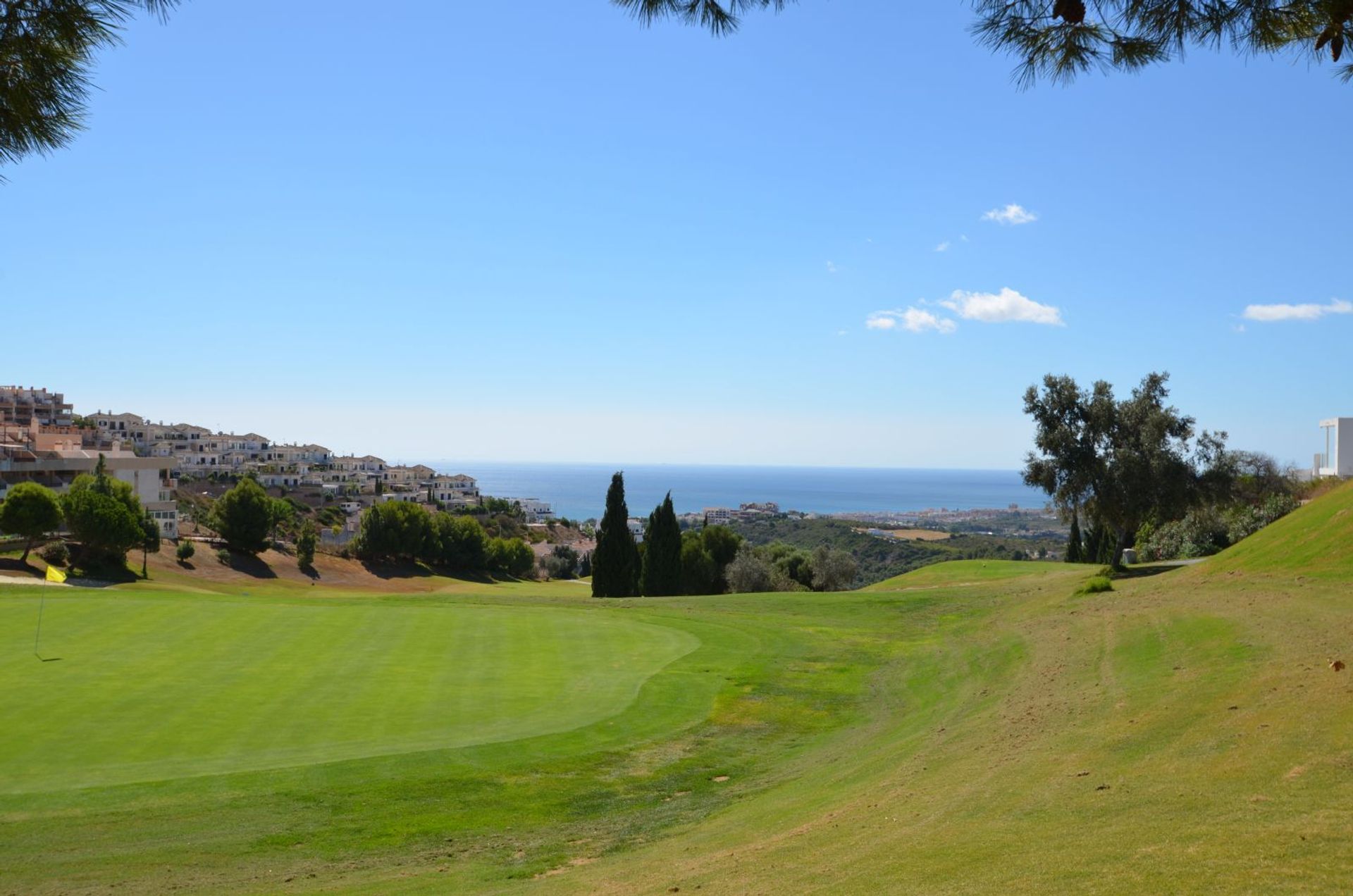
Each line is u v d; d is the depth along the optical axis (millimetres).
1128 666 16000
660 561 54969
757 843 9648
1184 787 8289
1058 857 6789
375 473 184500
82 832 11188
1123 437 40062
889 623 32188
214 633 25281
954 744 13227
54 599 31078
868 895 6730
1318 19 5715
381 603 35594
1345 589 20078
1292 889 5387
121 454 99250
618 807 12805
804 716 18500
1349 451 59125
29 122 5328
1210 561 30734
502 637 26062
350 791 12875
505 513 168500
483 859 10664
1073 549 67188
